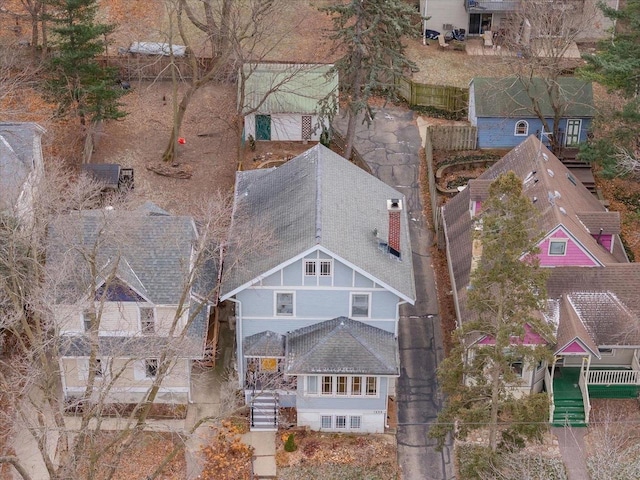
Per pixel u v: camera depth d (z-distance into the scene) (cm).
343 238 4469
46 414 4491
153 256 4484
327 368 4419
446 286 5375
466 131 6372
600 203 5634
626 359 4803
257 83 6394
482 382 4097
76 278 4212
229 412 3991
